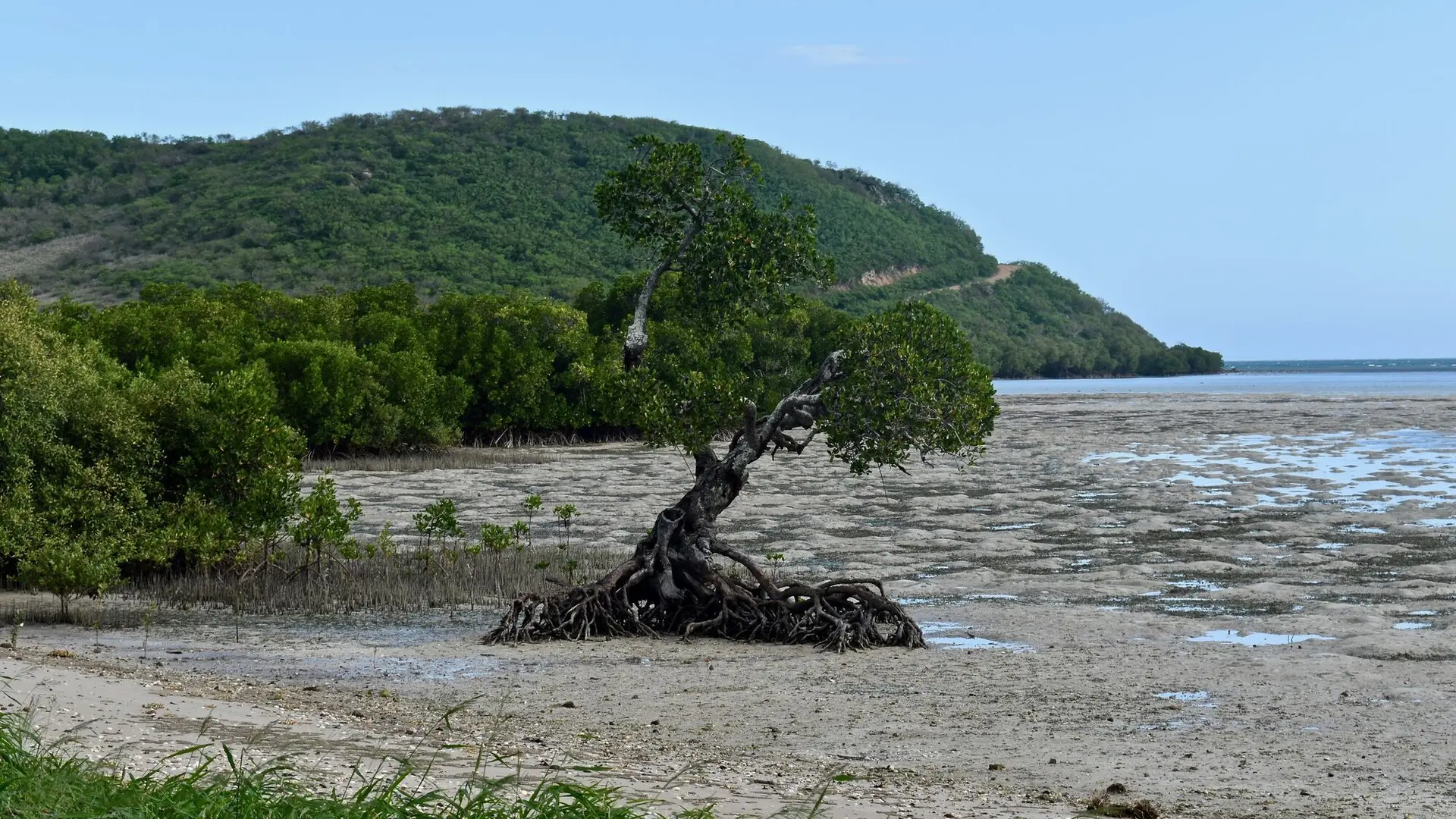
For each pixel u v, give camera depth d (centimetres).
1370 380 19362
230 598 2341
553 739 1341
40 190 18975
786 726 1434
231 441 2483
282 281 15075
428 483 4538
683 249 2142
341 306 7381
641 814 923
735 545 3006
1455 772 1221
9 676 1448
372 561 2653
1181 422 7831
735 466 2052
